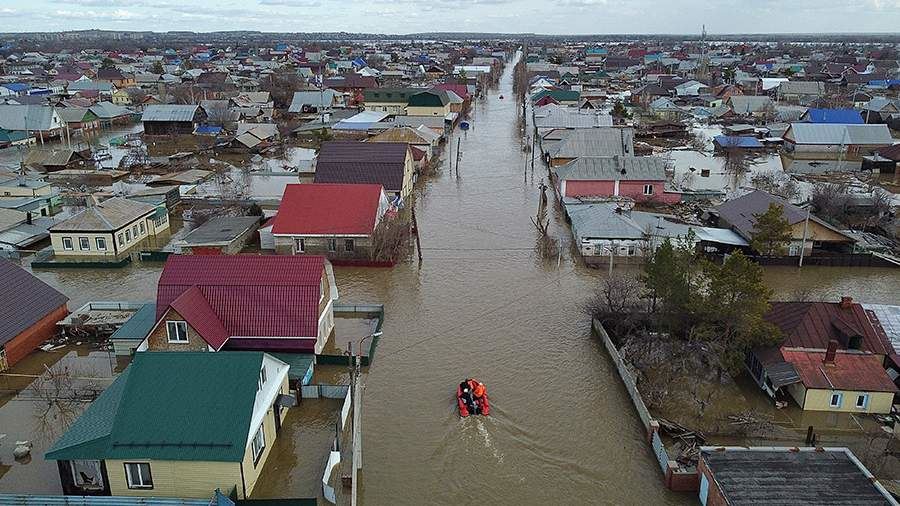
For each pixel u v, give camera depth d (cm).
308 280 4022
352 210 5909
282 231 5794
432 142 10400
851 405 3494
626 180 7500
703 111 15062
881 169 9231
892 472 2997
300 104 15125
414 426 3466
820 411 3516
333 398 3656
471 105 16788
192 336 3684
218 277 4038
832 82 19400
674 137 12269
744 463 2825
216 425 2803
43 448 3306
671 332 4084
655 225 6084
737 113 14175
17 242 6047
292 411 3569
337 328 4594
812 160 10388
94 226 5853
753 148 10894
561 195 7606
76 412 3619
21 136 11138
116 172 9125
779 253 5653
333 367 4031
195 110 12425
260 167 9850
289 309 3959
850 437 3309
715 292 3772
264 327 3947
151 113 12344
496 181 8994
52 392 3762
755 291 3675
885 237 6400
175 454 2712
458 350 4281
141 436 2758
